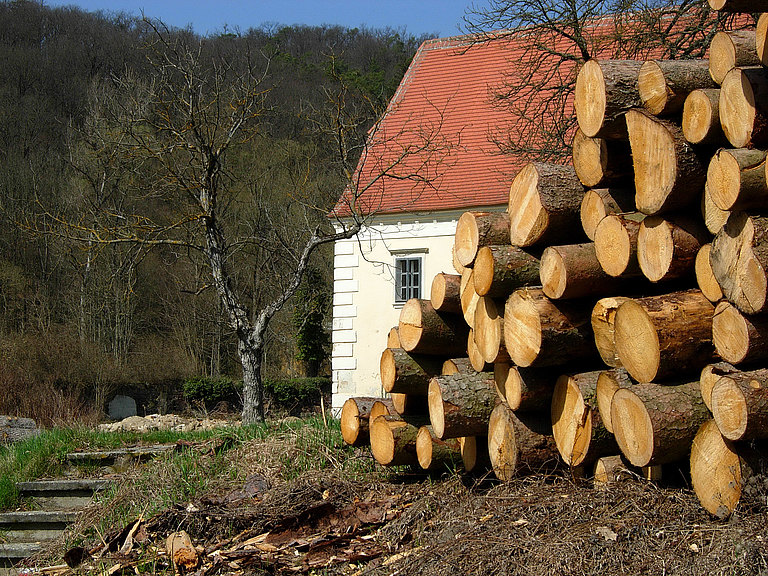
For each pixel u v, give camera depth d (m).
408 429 6.61
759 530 3.98
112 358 30.34
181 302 32.66
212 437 9.41
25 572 6.58
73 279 32.38
